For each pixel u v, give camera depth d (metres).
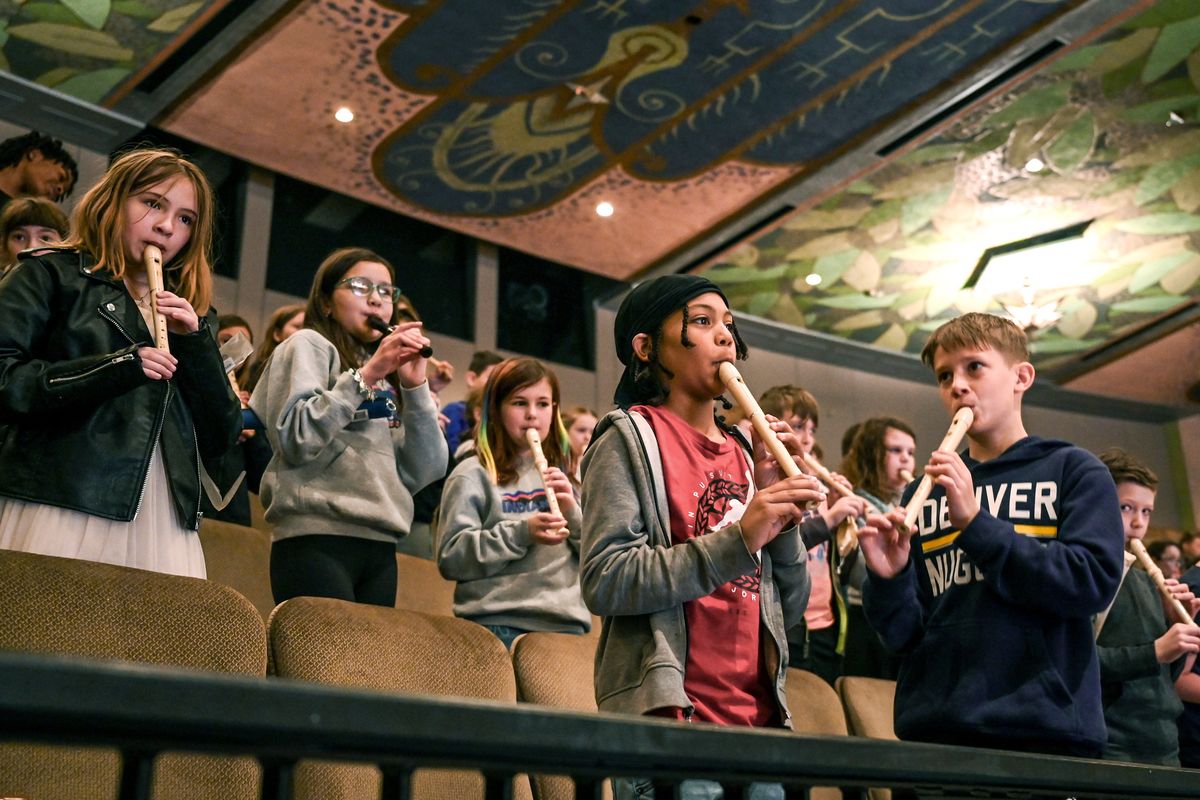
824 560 2.71
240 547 2.26
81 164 5.14
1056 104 5.39
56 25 4.59
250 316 5.57
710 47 4.93
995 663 1.40
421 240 6.42
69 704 0.47
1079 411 8.61
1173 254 6.80
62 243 1.61
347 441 2.03
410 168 5.70
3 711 0.46
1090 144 5.73
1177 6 4.74
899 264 6.79
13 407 1.41
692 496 1.32
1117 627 2.19
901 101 5.35
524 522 2.15
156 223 1.62
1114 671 1.95
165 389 1.55
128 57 4.80
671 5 4.66
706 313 1.42
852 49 4.97
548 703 1.69
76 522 1.44
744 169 5.84
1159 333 7.70
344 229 6.11
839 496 2.26
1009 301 7.27
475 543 2.15
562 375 6.64
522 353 6.56
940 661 1.45
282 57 4.89
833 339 7.58
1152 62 5.10
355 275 2.23
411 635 1.53
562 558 2.22
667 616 1.25
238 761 1.27
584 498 1.32
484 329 6.43
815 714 2.18
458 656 1.56
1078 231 6.53
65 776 1.15
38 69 4.87
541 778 1.62
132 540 1.48
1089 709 1.39
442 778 1.50
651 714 1.19
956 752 0.87
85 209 1.62
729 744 0.72
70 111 5.05
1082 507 1.45
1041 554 1.37
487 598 2.16
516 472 2.34
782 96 5.28
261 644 1.32
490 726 0.60
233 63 4.89
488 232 6.33
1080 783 0.97
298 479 1.99
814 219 6.25
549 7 4.64
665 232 6.39
